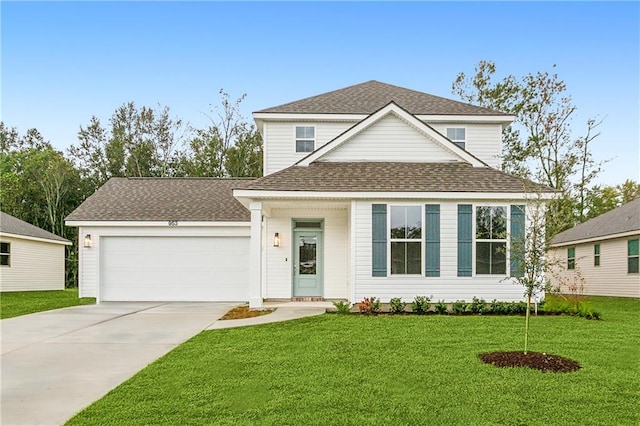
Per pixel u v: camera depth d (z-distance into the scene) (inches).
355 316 424.2
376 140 547.2
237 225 621.9
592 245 892.0
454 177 502.0
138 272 625.9
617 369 239.3
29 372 244.5
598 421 169.2
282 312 457.7
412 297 476.1
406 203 483.2
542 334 334.6
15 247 880.3
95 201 673.6
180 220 620.7
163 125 1433.3
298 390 204.4
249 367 243.9
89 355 284.8
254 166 1363.2
